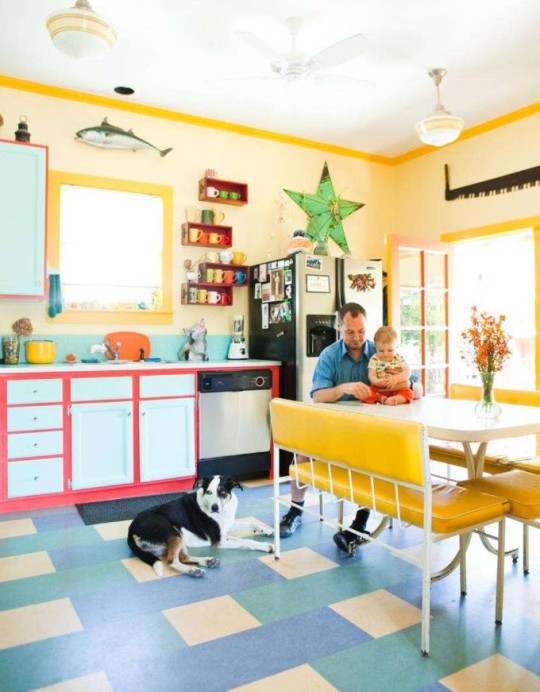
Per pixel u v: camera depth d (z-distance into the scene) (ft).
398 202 17.06
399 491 6.42
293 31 9.78
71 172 12.42
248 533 9.18
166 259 13.52
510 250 18.30
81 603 6.69
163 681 5.14
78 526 9.52
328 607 6.60
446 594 6.98
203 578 7.41
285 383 13.01
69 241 12.62
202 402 12.03
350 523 9.36
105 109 12.80
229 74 11.60
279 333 13.25
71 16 7.50
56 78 11.79
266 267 13.70
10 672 5.26
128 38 10.15
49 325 12.25
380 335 8.55
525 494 6.53
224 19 9.55
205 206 14.06
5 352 11.34
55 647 5.71
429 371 14.85
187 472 11.89
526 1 9.05
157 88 12.28
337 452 6.63
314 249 14.43
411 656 5.57
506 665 5.41
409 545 8.66
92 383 10.91
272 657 5.54
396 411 7.52
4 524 9.62
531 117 13.19
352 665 5.41
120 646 5.73
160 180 13.48
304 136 15.34
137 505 10.78
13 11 9.23
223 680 5.16
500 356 7.03
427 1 9.02
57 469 10.62
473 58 10.89
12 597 6.85
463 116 13.88
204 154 14.06
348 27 9.83
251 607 6.59
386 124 14.42
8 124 11.80
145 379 11.44
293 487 9.09
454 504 6.07
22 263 10.93
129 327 13.12
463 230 14.88
